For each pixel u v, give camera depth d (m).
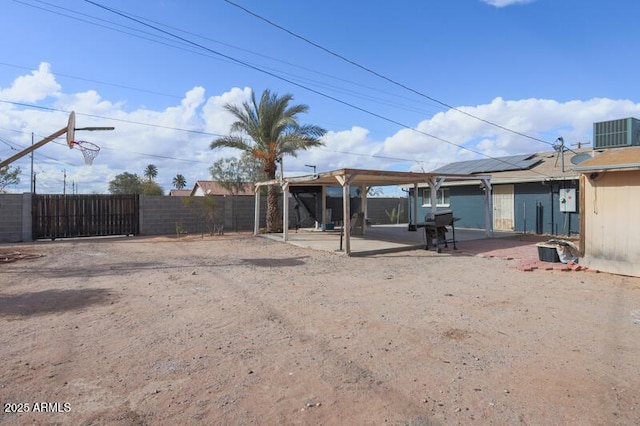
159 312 6.09
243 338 4.96
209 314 5.99
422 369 4.07
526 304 6.57
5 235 16.53
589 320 5.69
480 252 12.79
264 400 3.44
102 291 7.47
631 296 7.09
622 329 5.29
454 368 4.09
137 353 4.47
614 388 3.65
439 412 3.24
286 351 4.54
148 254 12.68
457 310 6.21
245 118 19.22
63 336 5.01
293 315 5.95
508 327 5.39
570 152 21.11
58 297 7.01
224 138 19.11
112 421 3.10
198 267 10.20
